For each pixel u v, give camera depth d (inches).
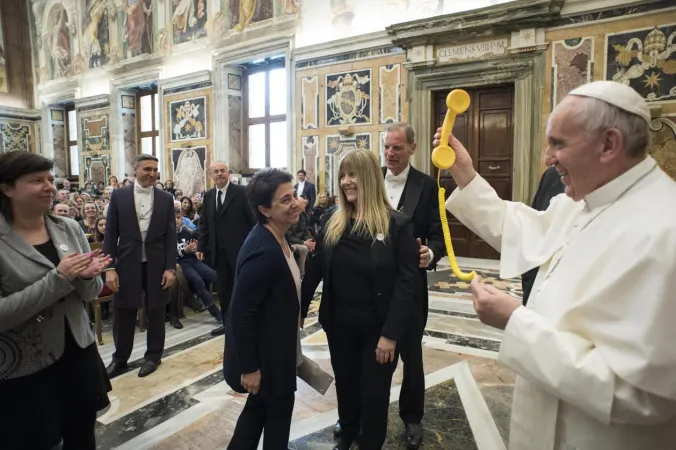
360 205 83.0
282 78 436.5
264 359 76.5
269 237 77.4
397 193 101.2
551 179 82.8
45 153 649.6
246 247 77.0
